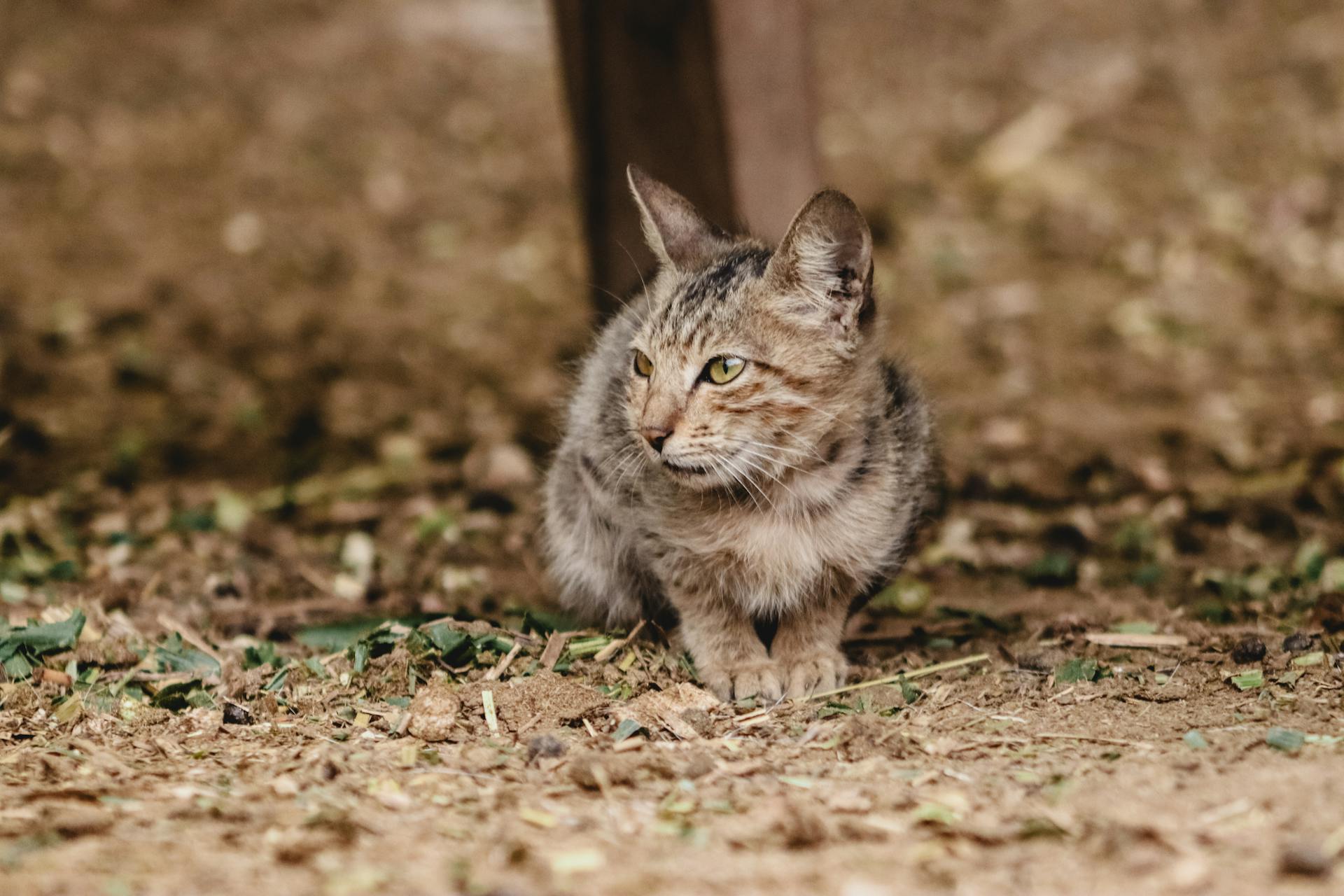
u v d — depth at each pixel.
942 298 18.50
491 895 4.74
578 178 12.51
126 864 5.17
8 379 15.88
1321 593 9.07
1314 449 13.25
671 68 11.86
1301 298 17.95
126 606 9.54
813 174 12.02
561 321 18.83
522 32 28.00
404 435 14.84
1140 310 17.81
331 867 5.16
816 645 8.05
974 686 7.61
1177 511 11.79
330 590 10.21
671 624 8.71
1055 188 21.41
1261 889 4.79
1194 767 6.11
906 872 5.05
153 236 20.75
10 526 11.33
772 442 7.50
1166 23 25.94
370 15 28.50
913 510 8.27
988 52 25.70
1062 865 5.08
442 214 22.16
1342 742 6.39
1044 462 13.48
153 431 14.84
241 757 6.58
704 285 7.73
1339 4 25.72
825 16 27.56
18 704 7.34
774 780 6.13
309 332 18.16
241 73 26.11
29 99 24.36
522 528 11.98
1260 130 22.39
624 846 5.38
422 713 7.00
